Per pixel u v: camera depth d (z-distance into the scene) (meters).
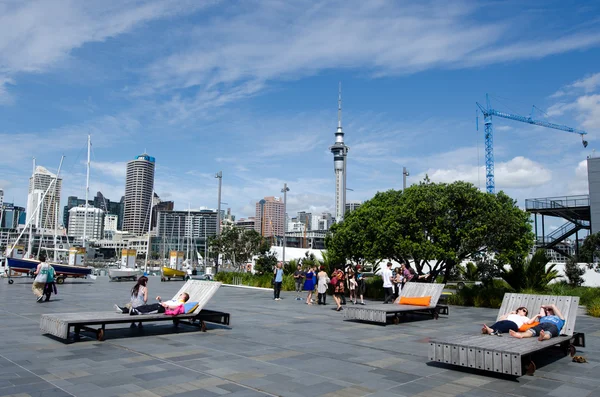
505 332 9.74
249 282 33.09
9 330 11.37
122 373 7.32
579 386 7.15
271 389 6.62
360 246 25.00
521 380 7.48
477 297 21.05
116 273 40.44
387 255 24.31
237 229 47.50
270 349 9.62
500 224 21.64
